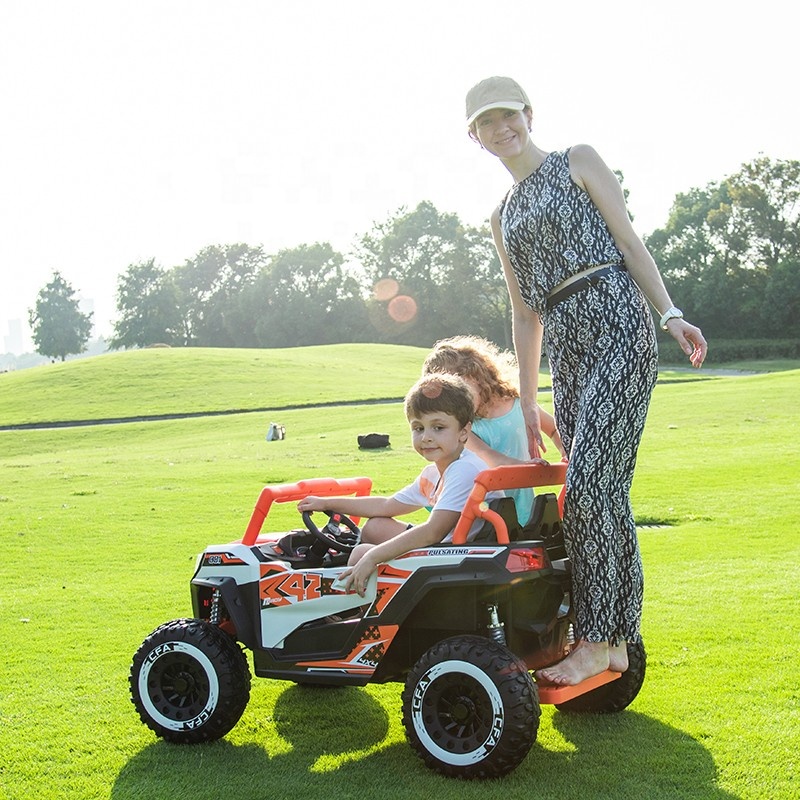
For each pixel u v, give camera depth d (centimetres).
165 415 3697
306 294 10081
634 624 382
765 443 1719
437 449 406
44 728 448
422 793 353
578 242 387
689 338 376
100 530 1119
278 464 1858
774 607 637
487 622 382
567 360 397
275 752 408
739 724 422
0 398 4409
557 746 400
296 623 412
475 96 398
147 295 11162
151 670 422
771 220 7931
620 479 379
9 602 743
